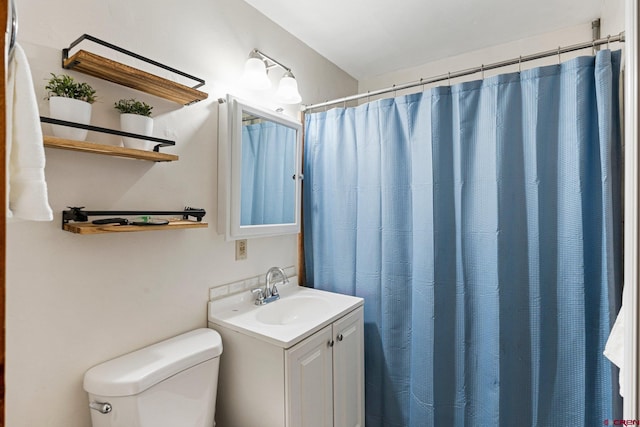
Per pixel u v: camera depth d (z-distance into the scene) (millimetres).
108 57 1121
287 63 1916
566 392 1333
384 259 1759
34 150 744
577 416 1312
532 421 1401
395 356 1733
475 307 1538
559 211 1346
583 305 1292
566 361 1333
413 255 1673
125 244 1180
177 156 1215
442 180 1586
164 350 1204
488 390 1484
